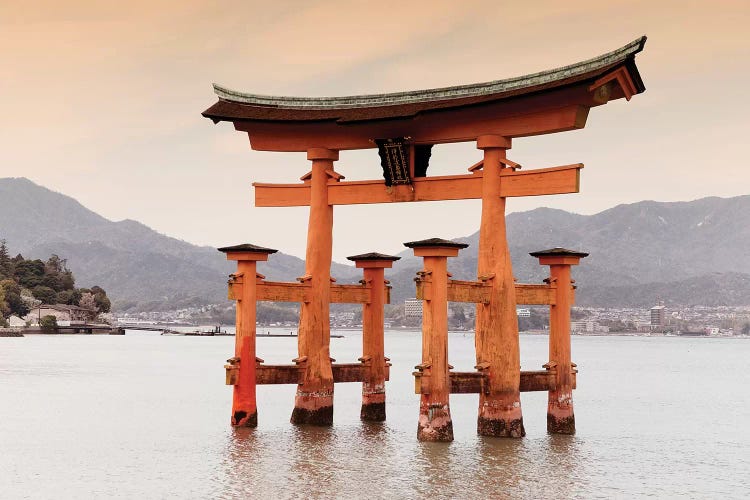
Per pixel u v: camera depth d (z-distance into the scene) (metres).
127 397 69.31
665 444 46.62
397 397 69.12
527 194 37.72
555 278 41.06
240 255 39.84
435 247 36.91
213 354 170.75
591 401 74.81
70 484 33.72
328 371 42.78
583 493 32.66
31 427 49.25
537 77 37.94
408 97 41.31
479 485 33.03
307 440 40.72
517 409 39.00
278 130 43.00
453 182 39.50
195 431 47.00
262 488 32.53
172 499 31.27
